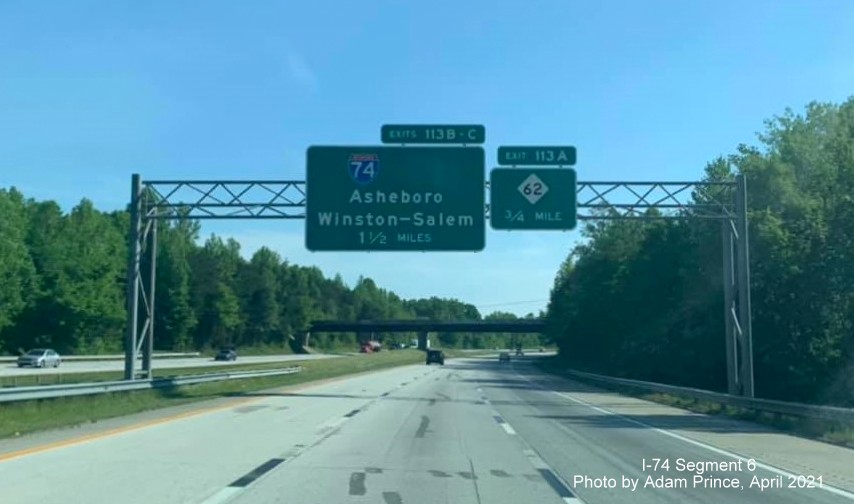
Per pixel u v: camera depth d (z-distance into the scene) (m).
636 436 22.12
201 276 130.00
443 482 13.55
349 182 33.22
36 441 17.95
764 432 24.48
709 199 36.59
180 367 72.50
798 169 54.94
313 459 16.08
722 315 56.31
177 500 11.41
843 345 46.84
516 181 33.09
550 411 31.83
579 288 103.19
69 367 68.62
